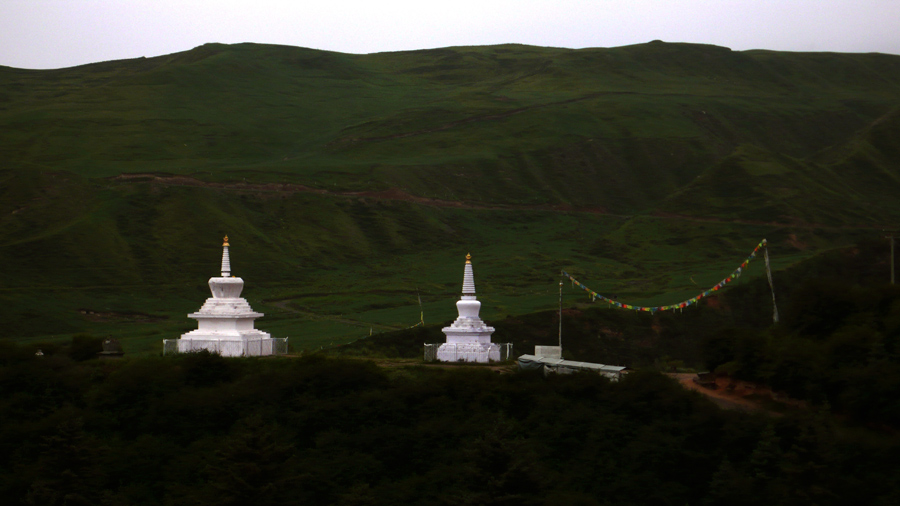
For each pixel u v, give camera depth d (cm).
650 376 4562
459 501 3728
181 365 4834
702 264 14075
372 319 10500
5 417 4434
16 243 13412
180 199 16075
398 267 14950
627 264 15050
